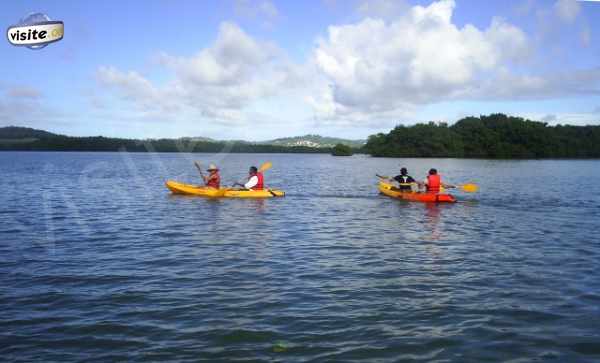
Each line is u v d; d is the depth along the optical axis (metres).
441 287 7.93
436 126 105.62
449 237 12.24
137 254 10.16
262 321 6.43
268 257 9.94
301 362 5.30
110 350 5.58
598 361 5.34
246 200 20.23
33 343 5.76
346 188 27.47
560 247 11.04
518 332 6.11
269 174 42.69
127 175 36.78
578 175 40.16
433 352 5.55
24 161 61.31
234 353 5.52
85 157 83.06
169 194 22.47
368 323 6.38
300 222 14.47
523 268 9.12
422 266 9.27
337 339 5.89
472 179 35.19
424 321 6.46
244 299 7.29
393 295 7.51
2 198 20.70
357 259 9.81
